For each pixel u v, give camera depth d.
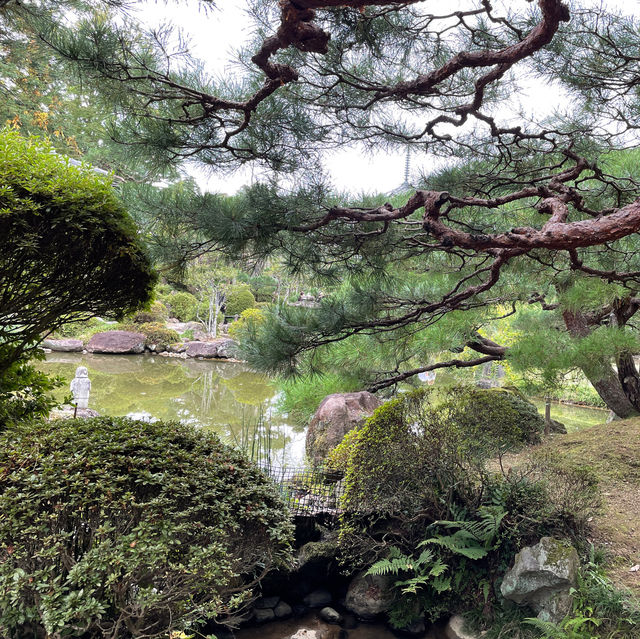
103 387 13.52
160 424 3.17
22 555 2.41
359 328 4.68
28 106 10.72
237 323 21.88
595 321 7.26
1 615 2.50
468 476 4.46
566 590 3.59
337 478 5.32
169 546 2.62
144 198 3.03
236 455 3.18
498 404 4.61
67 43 2.26
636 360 10.92
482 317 6.20
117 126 2.68
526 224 4.80
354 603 4.26
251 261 3.45
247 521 2.92
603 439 6.12
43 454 2.69
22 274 3.55
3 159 3.23
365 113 3.23
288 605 4.27
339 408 6.53
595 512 4.58
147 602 2.53
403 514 4.42
